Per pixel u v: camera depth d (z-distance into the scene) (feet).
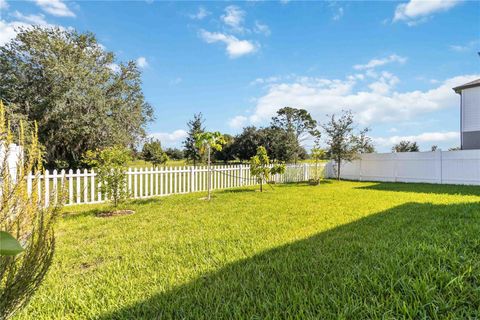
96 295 8.04
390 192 31.42
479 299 6.62
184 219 18.16
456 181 40.47
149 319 6.67
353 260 9.93
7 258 4.81
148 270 9.80
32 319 6.86
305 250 11.34
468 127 45.91
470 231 12.69
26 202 5.48
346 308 6.55
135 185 28.07
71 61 51.96
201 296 7.69
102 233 15.02
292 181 48.11
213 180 36.96
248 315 6.61
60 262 10.83
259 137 91.04
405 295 7.10
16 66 51.37
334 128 48.24
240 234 14.24
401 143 80.38
